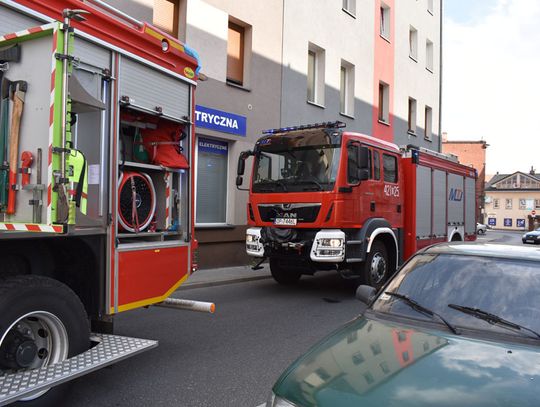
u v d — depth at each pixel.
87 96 3.82
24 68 3.71
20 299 3.36
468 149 63.53
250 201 9.44
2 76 3.79
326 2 16.08
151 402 4.05
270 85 13.71
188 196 5.30
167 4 11.16
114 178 4.27
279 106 14.06
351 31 17.52
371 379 2.43
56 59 3.51
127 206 4.61
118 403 4.01
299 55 14.83
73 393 4.21
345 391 2.34
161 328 6.54
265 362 5.18
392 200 9.90
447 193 12.36
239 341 5.99
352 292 9.65
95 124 4.12
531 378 2.38
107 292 4.18
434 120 25.31
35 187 3.58
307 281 11.03
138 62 4.57
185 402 4.07
